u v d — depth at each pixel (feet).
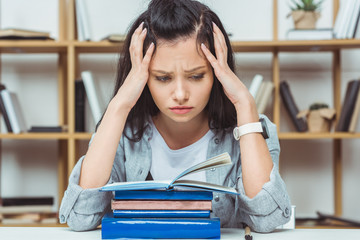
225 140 3.86
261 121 3.62
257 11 8.61
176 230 2.81
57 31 8.70
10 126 7.51
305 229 3.31
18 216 7.51
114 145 3.41
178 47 3.16
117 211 2.86
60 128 7.69
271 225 3.17
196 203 2.87
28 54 8.70
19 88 8.70
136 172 3.89
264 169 3.27
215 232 2.81
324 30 7.53
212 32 3.34
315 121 7.64
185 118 3.25
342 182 8.63
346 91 7.98
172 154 3.87
